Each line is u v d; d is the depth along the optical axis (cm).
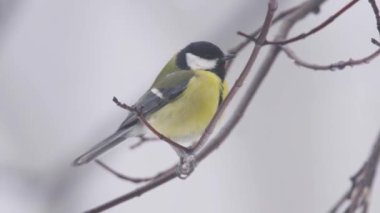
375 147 780
